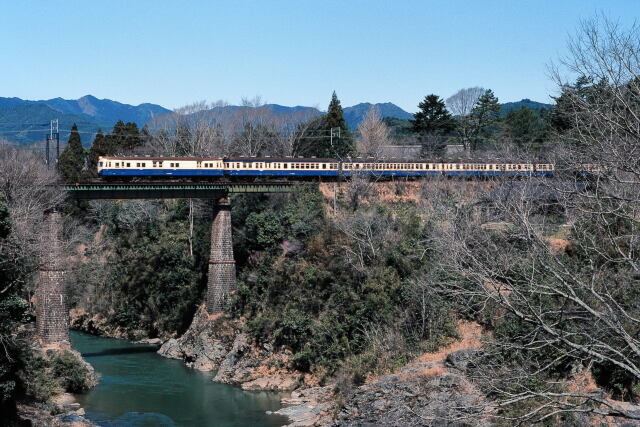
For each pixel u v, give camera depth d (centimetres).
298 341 7638
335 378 6894
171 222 10756
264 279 8494
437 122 13412
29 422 5491
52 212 7881
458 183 9025
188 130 14475
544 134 11562
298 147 13362
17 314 5528
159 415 6316
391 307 7062
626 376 4909
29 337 7200
